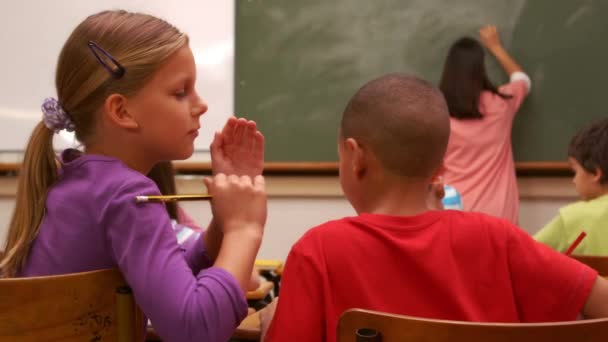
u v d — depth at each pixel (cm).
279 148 404
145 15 120
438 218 116
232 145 125
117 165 112
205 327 99
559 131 376
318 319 109
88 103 114
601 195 249
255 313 158
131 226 104
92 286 104
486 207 346
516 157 380
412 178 120
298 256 113
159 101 113
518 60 378
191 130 118
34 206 116
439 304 110
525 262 113
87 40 115
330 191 396
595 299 111
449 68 351
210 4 407
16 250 115
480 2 380
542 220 379
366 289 110
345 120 126
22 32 421
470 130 347
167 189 168
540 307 112
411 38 389
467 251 113
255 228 112
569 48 374
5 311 101
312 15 398
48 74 420
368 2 393
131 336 108
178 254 105
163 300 99
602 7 370
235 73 405
